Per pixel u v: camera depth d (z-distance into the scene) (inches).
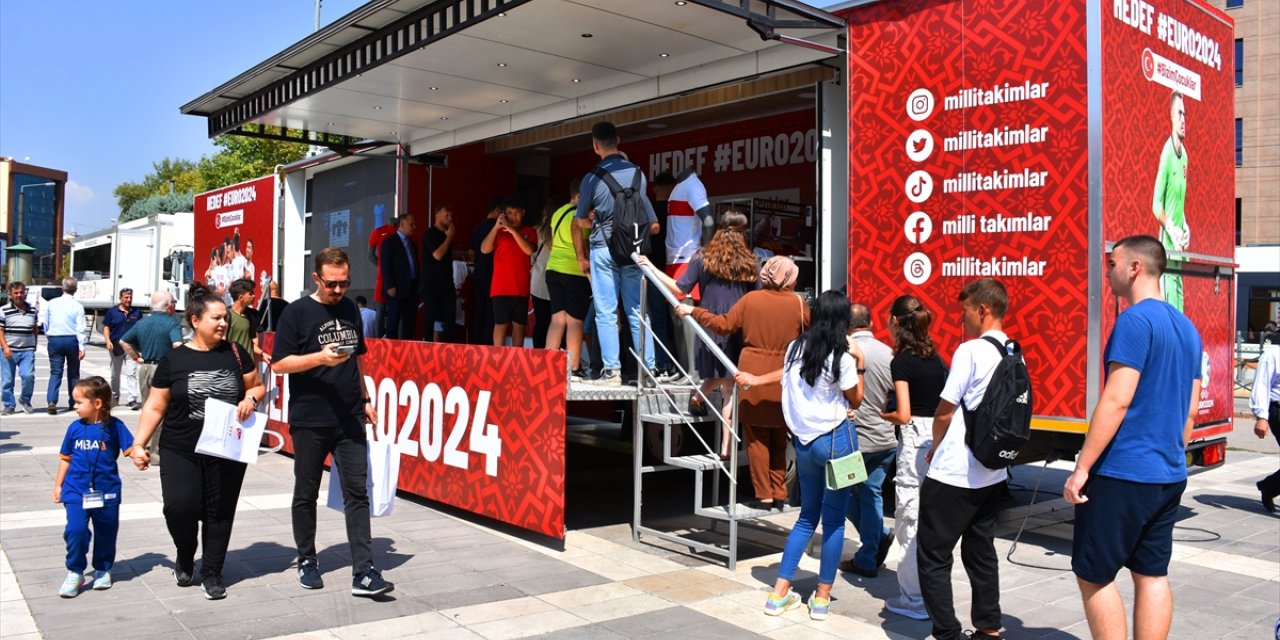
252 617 173.6
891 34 254.4
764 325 215.6
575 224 264.7
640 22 274.8
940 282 244.2
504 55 311.9
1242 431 578.6
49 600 180.2
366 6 290.2
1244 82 1283.2
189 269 892.0
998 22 235.5
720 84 316.5
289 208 569.0
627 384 262.1
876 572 215.3
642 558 228.8
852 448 180.2
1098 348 220.2
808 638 170.6
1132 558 143.1
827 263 279.7
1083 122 222.4
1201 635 178.2
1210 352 277.6
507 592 195.6
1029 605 195.5
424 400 283.3
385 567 213.0
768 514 216.8
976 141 238.7
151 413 182.9
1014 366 155.1
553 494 235.0
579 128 415.2
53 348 497.0
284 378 372.5
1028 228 230.4
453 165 466.9
